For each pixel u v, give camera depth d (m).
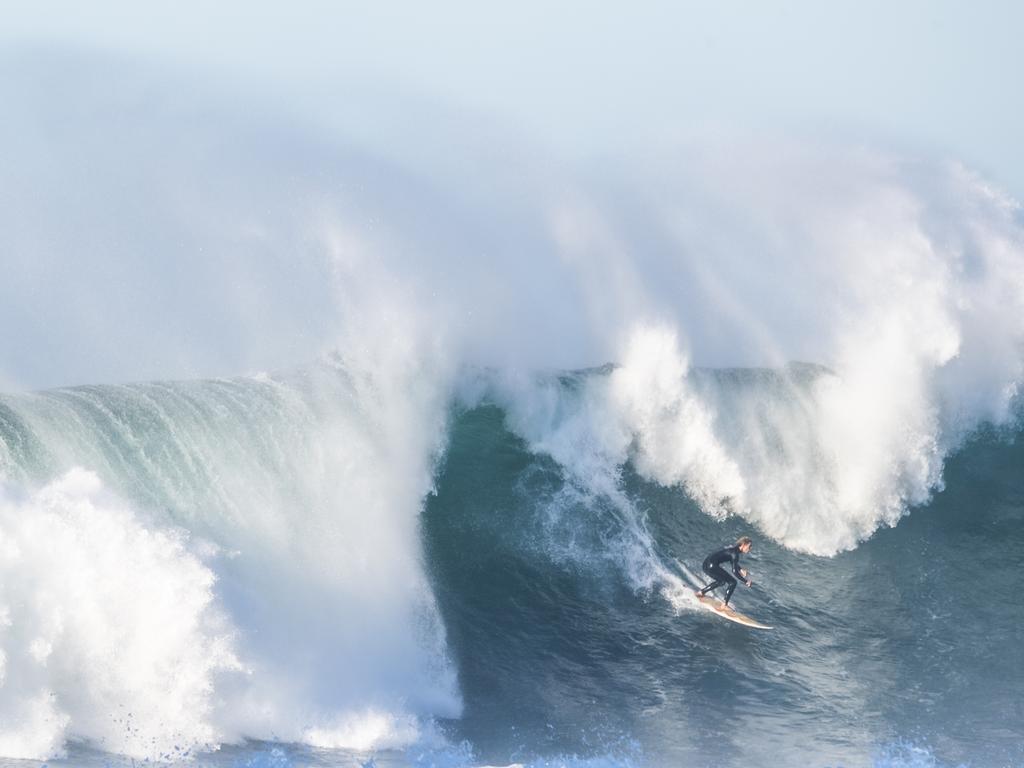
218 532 51.69
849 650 58.28
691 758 47.16
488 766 43.25
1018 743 50.09
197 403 54.78
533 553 61.94
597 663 55.19
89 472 46.34
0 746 38.41
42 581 41.84
